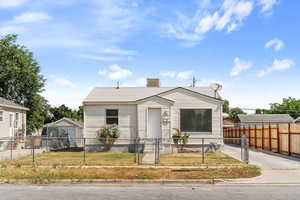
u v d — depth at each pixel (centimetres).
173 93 2098
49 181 1080
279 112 8162
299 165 1408
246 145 1447
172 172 1187
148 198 833
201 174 1149
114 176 1122
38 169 1255
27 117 3684
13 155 1841
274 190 940
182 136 2042
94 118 2134
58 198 837
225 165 1359
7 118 2455
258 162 1514
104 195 873
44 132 3897
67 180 1080
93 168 1278
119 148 2091
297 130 1756
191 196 856
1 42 3459
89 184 1058
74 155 1836
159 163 1420
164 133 2050
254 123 5541
